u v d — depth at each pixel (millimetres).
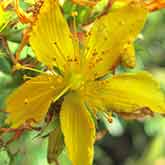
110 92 79
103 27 78
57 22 77
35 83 76
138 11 77
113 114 81
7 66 86
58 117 78
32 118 76
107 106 79
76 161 77
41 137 79
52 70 78
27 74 80
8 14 80
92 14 84
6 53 81
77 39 79
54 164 92
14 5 79
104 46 79
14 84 86
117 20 78
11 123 75
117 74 81
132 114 80
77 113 79
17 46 81
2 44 81
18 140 91
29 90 76
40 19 76
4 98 86
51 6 76
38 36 76
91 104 80
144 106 78
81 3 83
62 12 83
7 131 82
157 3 83
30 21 77
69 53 79
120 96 79
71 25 83
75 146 77
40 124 79
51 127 78
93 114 79
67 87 79
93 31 79
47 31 77
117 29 78
